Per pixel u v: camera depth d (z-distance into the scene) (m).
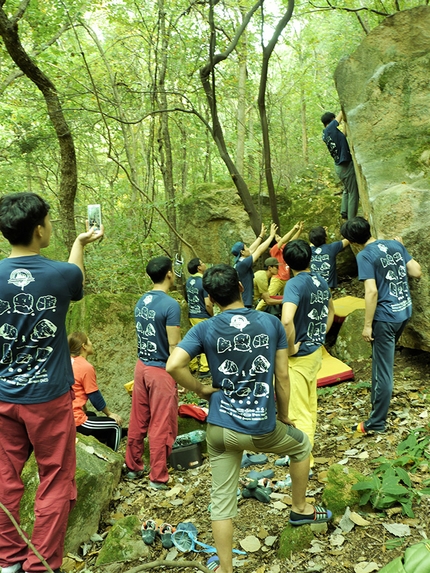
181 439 4.55
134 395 4.35
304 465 2.80
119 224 10.27
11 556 2.57
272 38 6.70
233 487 2.66
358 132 5.54
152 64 10.59
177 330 4.19
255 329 2.55
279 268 7.27
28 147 9.89
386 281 3.95
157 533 3.36
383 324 3.93
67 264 2.60
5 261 2.50
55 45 9.53
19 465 2.60
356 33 13.38
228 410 2.59
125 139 10.66
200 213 9.51
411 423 4.04
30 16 7.90
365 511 3.05
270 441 2.62
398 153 5.29
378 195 4.99
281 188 10.09
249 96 11.11
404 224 4.75
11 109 9.59
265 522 3.27
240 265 6.46
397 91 5.40
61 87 9.34
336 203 8.89
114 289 9.23
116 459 4.11
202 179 16.59
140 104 10.65
